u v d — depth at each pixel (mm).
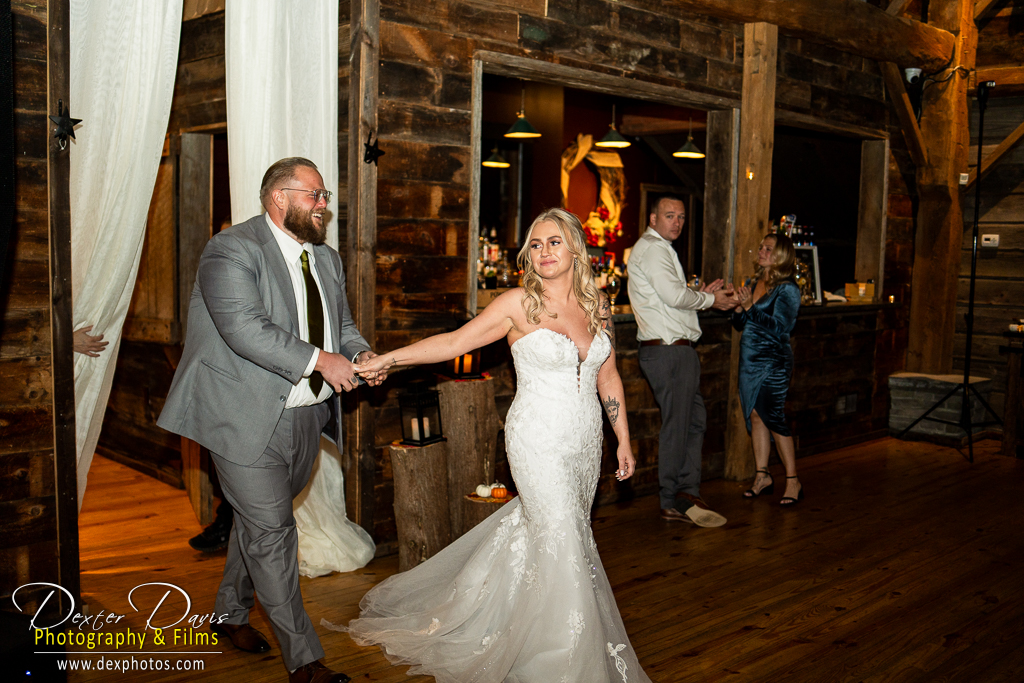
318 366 2529
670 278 4254
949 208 6699
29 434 2697
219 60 4547
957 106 6590
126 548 3955
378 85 3660
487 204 7031
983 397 6738
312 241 2719
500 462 4246
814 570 3781
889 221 6621
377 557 3873
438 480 3529
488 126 6637
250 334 2475
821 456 6102
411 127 3791
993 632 3160
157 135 3105
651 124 8484
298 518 3660
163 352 5086
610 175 8758
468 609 2785
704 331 5262
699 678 2768
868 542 4180
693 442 4523
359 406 3746
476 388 3676
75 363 3059
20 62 2598
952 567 3844
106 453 5777
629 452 2969
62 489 2771
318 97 3586
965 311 7180
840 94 5988
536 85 6988
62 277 2721
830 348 6180
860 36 5652
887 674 2820
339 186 3777
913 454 6199
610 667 2541
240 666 2789
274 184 2643
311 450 2754
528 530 2680
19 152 2619
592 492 2768
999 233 7004
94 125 2977
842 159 7062
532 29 4199
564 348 2594
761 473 4984
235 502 2588
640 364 4488
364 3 3586
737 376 5344
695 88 4988
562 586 2525
